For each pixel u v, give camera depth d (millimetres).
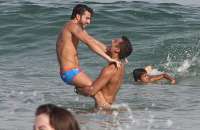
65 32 28078
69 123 10391
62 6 54969
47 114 10461
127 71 37562
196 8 57781
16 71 37031
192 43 44281
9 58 42312
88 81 27578
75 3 58000
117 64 27109
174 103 27578
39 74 36031
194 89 32031
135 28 49344
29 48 45156
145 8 54750
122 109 26203
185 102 27875
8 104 26766
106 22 50281
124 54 27750
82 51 42781
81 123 23062
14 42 46656
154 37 46875
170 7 56938
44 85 32219
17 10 53000
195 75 37250
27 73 36312
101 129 22062
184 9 56781
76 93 29266
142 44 44812
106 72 27047
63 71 27984
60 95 29406
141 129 22172
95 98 27141
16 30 48719
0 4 55500
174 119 23906
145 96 29547
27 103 27188
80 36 27656
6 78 34250
